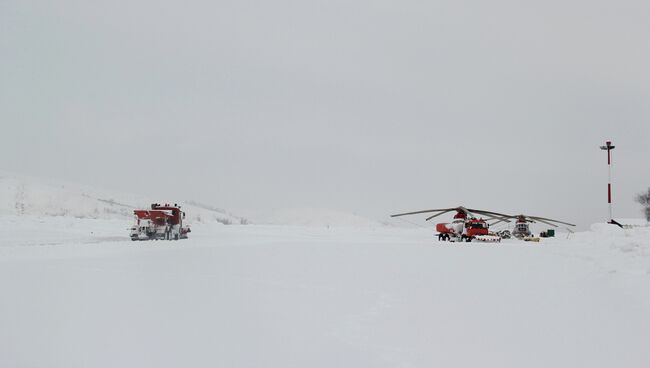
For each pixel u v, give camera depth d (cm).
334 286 1166
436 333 768
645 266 1139
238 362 661
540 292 1010
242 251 2036
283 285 1180
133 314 898
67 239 3044
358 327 812
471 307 913
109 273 1369
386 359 666
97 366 655
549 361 638
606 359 634
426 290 1093
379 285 1170
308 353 695
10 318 868
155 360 671
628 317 788
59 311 917
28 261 1638
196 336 773
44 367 643
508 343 709
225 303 987
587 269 1251
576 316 816
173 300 1009
